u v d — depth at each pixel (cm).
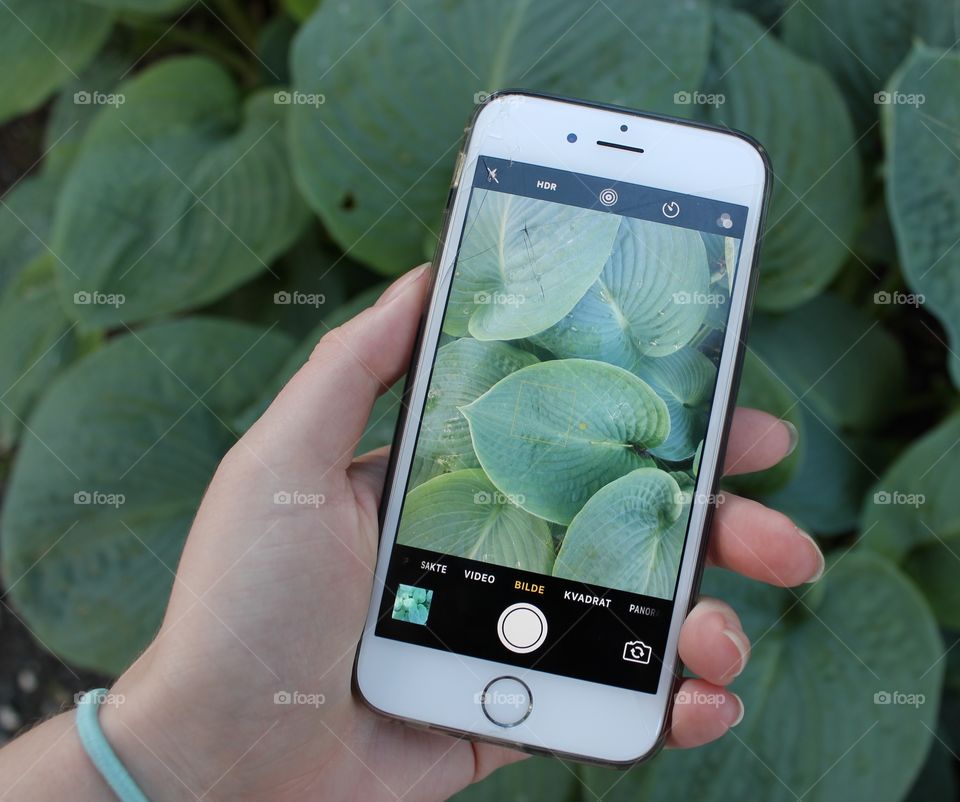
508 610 66
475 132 69
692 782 92
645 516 66
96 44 134
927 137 96
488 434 67
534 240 68
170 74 121
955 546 101
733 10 118
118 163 113
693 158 68
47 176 143
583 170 68
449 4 101
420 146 103
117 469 107
